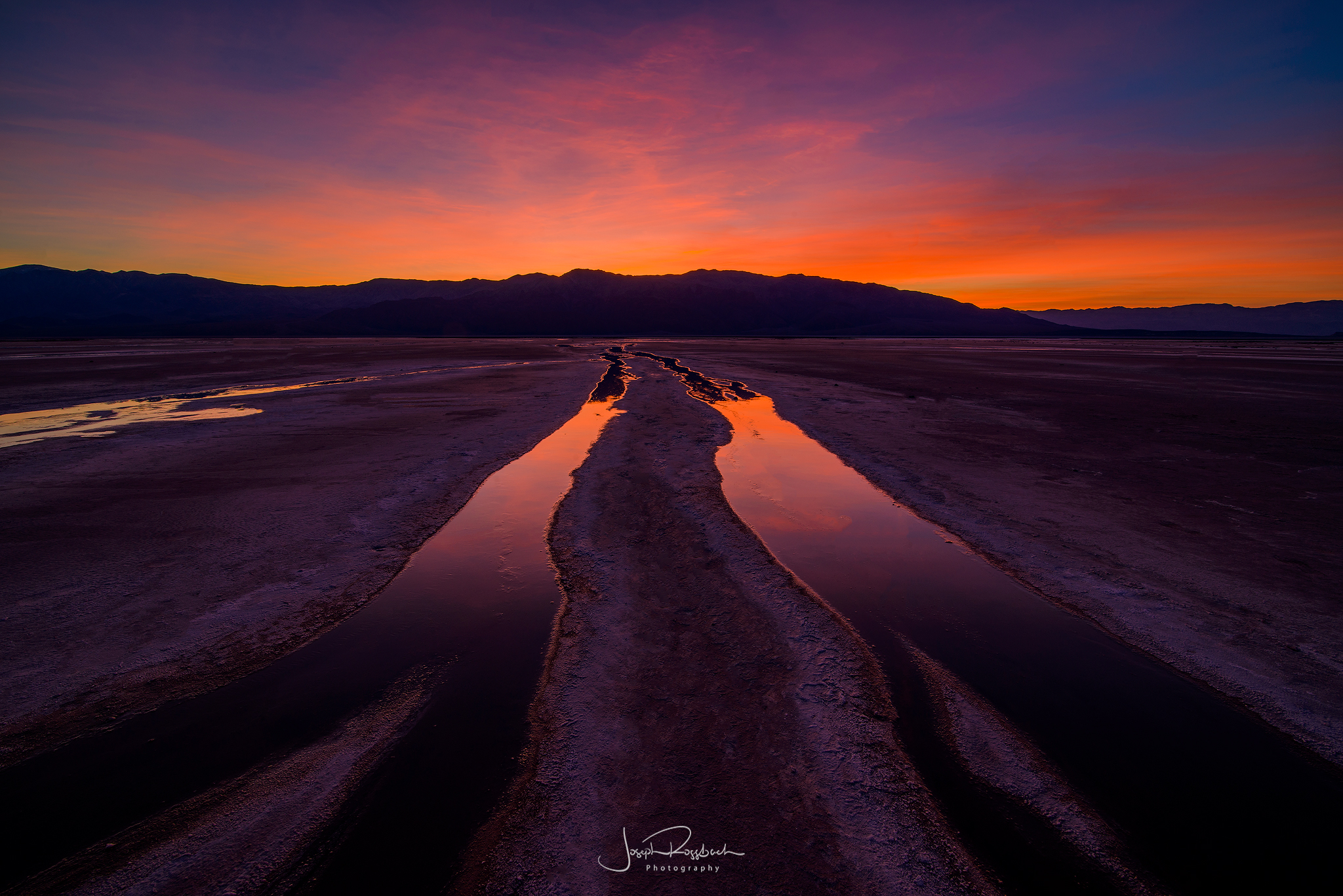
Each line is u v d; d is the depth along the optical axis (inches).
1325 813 117.9
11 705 147.4
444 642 183.3
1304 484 345.7
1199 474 370.0
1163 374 1182.9
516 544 261.9
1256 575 221.8
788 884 101.7
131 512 289.9
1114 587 213.5
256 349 2223.2
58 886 101.0
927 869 104.7
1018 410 649.6
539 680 163.3
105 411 625.6
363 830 113.3
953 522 287.0
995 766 130.1
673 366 1346.0
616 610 200.4
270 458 400.5
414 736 140.1
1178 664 167.8
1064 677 163.8
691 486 339.0
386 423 543.2
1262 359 1814.7
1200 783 125.6
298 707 150.4
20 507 296.0
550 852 108.1
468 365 1386.6
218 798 120.5
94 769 127.5
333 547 252.1
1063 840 111.4
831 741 137.3
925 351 2226.9
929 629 190.2
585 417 589.9
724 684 159.0
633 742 137.0
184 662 168.2
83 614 191.9
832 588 221.0
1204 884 102.5
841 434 501.4
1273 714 145.6
